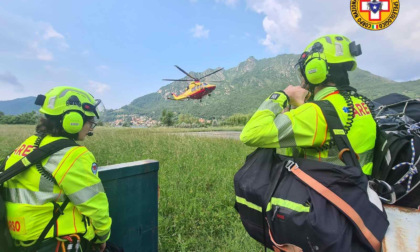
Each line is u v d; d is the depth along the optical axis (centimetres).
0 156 764
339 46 157
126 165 213
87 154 167
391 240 121
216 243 322
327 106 141
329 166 127
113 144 1083
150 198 227
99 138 1338
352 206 118
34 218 153
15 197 157
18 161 155
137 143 1136
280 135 140
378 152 151
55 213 157
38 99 172
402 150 143
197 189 489
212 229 353
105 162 734
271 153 151
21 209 152
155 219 232
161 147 1002
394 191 138
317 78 154
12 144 1062
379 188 145
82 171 160
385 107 187
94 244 179
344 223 117
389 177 147
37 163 155
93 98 194
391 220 132
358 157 138
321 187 122
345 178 122
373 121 153
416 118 166
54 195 157
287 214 121
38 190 155
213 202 432
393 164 145
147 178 224
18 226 153
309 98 175
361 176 125
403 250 116
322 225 113
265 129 141
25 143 171
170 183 512
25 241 153
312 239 115
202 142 1167
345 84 160
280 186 132
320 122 138
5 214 156
